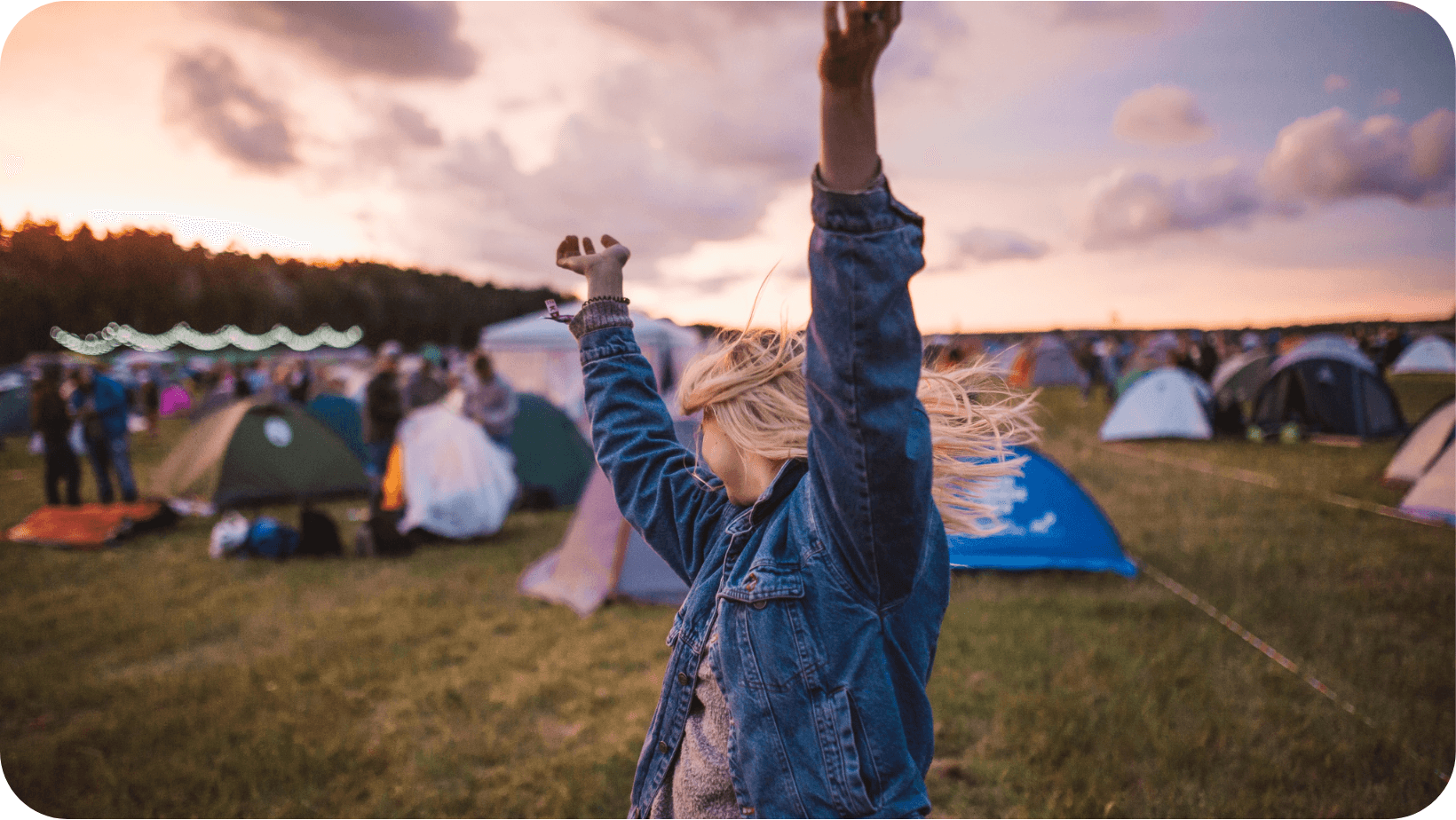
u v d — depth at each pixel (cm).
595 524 556
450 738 347
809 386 83
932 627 98
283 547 660
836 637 90
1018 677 395
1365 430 1276
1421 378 2158
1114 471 1016
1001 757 324
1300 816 280
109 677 420
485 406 852
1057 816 283
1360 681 384
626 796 305
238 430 880
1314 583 541
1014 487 595
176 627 491
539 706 385
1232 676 391
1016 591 537
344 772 322
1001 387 109
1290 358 1329
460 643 466
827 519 89
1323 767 309
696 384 107
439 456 727
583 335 131
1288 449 1191
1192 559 608
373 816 292
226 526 681
